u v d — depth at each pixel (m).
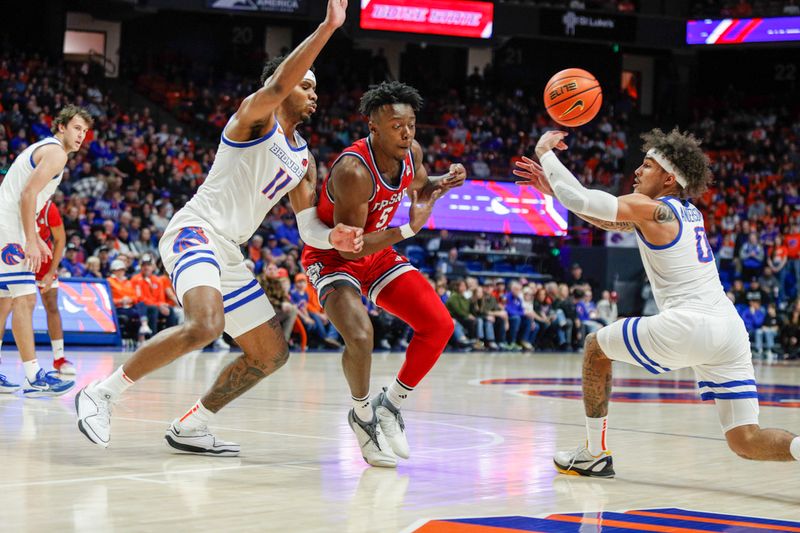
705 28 23.94
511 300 17.11
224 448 4.52
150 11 21.94
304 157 4.54
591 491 3.92
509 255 19.64
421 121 24.09
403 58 26.11
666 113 27.61
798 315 17.94
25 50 22.56
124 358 10.77
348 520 3.18
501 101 25.33
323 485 3.84
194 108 22.72
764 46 23.59
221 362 10.98
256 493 3.60
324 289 4.67
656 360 4.12
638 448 5.33
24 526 2.91
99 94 20.20
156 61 23.84
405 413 6.71
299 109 4.45
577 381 10.30
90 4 22.45
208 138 22.42
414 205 4.40
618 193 23.03
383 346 15.59
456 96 24.98
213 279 4.21
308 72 4.45
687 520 3.37
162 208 15.98
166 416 5.86
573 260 19.97
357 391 4.39
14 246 6.54
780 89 27.23
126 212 14.74
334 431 5.48
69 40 23.92
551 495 3.79
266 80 4.66
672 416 7.13
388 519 3.22
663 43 23.95
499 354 15.80
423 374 4.62
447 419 6.40
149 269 13.44
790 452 3.87
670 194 4.27
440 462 4.56
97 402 4.25
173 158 18.38
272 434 5.29
